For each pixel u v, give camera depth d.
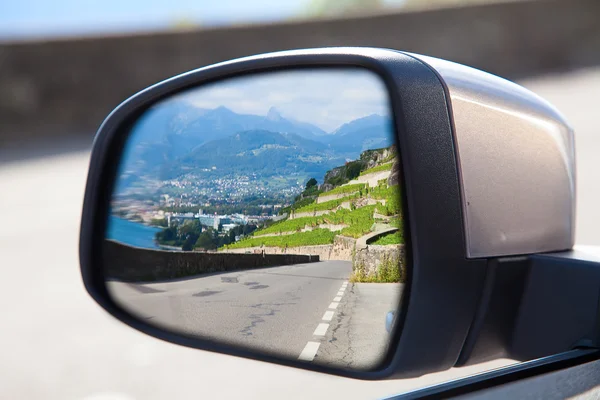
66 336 4.27
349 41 24.69
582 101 14.72
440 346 1.15
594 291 1.26
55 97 22.55
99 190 1.64
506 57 27.28
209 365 3.46
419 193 1.11
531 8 27.61
